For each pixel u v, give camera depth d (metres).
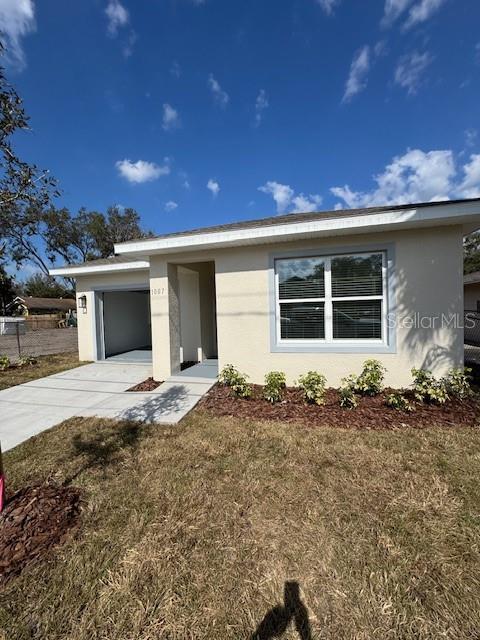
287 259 6.24
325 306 6.05
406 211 4.95
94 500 2.71
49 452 3.69
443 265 5.38
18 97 2.35
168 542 2.21
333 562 2.01
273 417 4.69
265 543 2.19
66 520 2.44
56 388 6.69
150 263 7.18
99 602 1.77
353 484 2.87
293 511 2.52
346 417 4.58
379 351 5.73
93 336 10.52
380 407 4.93
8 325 22.52
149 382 7.01
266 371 6.38
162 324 7.16
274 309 6.29
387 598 1.76
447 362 5.43
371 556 2.05
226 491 2.81
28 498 2.69
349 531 2.28
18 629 1.63
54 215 29.03
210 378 6.99
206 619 1.66
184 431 4.23
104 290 10.48
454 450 3.48
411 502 2.58
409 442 3.70
